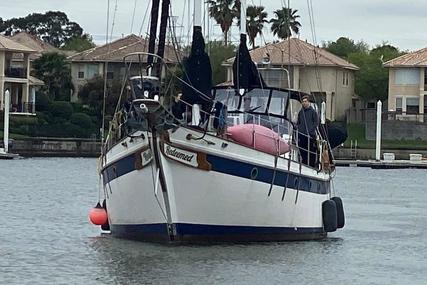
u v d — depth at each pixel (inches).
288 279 884.6
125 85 1023.0
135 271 893.8
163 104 976.3
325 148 1199.6
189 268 908.6
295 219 1091.3
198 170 970.1
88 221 1382.9
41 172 2802.7
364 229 1364.4
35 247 1065.5
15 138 3882.9
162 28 1029.8
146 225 1014.4
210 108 1016.2
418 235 1290.6
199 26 1033.5
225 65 2118.6
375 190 2384.4
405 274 951.6
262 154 1013.2
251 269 919.0
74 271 903.7
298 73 3816.4
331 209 1178.6
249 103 1130.0
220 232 1011.3
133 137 973.8
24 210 1576.0
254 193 1011.9
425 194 2260.1
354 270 959.6
